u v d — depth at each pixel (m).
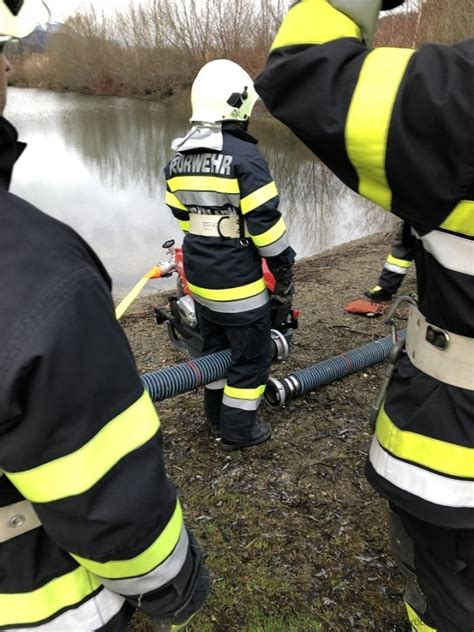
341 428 3.12
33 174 13.50
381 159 0.98
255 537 2.38
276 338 3.27
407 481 1.29
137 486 0.89
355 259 6.48
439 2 10.65
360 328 4.43
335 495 2.61
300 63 0.99
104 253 7.76
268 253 2.52
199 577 1.17
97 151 16.81
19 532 0.98
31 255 0.81
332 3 1.03
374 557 2.26
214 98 2.41
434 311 1.23
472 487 1.23
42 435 0.80
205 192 2.48
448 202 0.98
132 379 0.90
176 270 3.47
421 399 1.28
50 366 0.77
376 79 0.96
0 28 0.83
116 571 0.96
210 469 2.82
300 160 13.90
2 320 0.77
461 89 0.90
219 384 2.97
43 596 1.01
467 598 1.35
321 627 1.97
